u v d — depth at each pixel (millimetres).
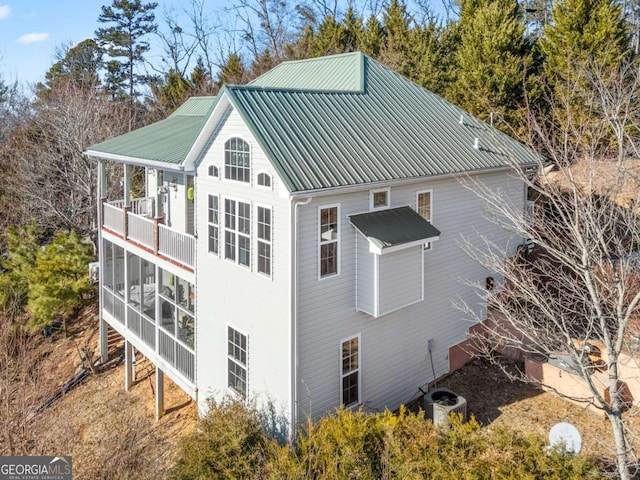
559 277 12758
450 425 9812
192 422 15398
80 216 29734
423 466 8797
